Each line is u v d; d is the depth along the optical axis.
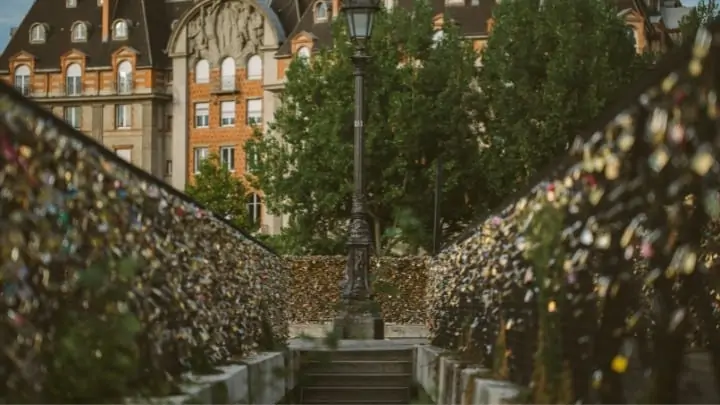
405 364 20.28
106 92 103.56
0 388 6.33
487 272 12.12
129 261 7.65
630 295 7.70
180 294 10.40
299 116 60.25
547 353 8.49
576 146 8.01
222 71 100.81
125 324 7.47
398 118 57.62
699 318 8.64
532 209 9.48
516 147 52.66
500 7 54.53
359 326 25.84
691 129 6.22
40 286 6.80
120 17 104.88
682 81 6.25
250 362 13.30
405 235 18.86
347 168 58.06
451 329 16.81
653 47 85.19
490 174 55.41
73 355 6.96
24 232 6.55
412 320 42.19
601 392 7.69
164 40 104.88
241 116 100.19
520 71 53.19
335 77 59.06
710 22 6.06
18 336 6.39
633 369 7.64
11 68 106.06
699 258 8.41
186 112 102.19
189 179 102.00
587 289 8.05
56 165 7.12
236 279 14.62
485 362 12.40
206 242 12.52
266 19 98.62
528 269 9.34
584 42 51.31
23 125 6.56
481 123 59.06
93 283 7.16
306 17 96.00
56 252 6.91
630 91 7.02
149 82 102.56
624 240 6.98
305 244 60.06
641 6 84.06
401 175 58.59
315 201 59.44
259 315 16.95
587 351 8.05
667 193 6.66
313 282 44.28
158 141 103.25
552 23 52.28
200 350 11.21
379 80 59.38
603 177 7.54
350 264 26.31
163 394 8.78
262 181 60.97
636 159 7.08
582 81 51.31
